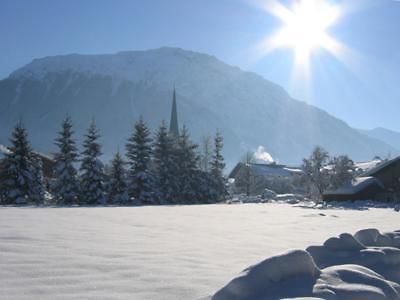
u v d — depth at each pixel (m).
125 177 50.16
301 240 9.70
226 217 18.58
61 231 10.59
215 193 58.44
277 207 33.09
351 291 3.79
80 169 48.50
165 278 5.36
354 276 4.20
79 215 18.00
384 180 54.72
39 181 47.09
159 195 51.97
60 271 5.62
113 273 5.59
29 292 4.57
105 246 8.04
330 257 5.25
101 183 48.56
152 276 5.46
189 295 4.60
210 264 6.44
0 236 9.10
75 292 4.62
